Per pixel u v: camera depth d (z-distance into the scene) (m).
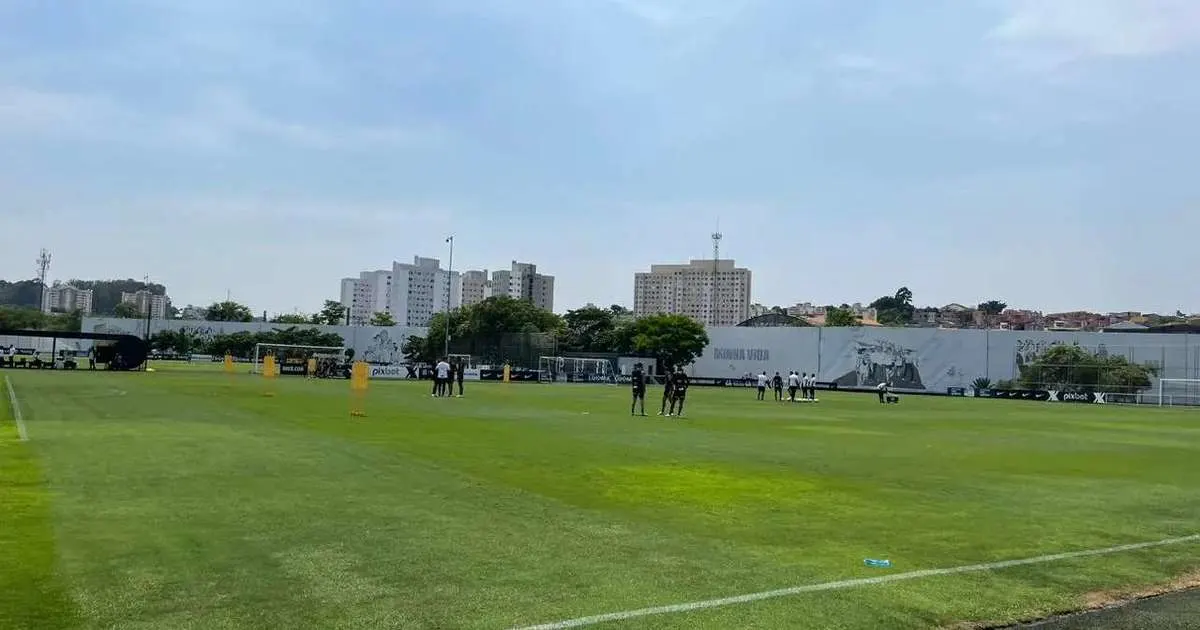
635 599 7.27
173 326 124.50
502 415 31.17
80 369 67.62
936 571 8.63
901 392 94.38
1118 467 19.62
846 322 140.00
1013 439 27.62
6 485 12.40
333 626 6.36
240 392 39.91
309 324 128.38
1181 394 79.06
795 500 13.16
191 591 7.20
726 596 7.46
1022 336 90.62
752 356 106.38
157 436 19.44
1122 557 9.60
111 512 10.55
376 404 35.28
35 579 7.46
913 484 15.51
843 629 6.66
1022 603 7.59
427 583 7.62
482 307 107.12
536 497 12.60
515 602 7.09
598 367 94.19
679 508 12.05
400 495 12.38
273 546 8.94
